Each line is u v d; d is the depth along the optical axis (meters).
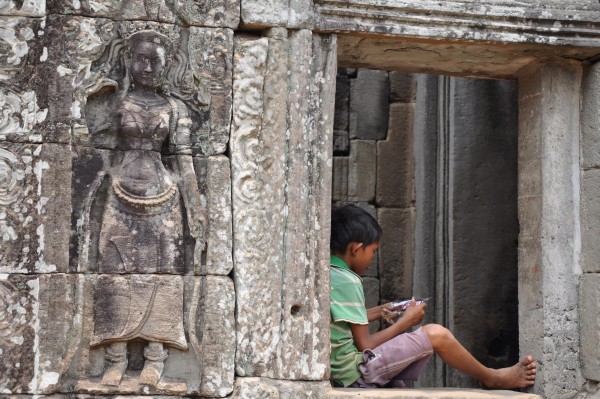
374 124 9.55
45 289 5.87
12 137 5.93
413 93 9.56
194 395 6.04
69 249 5.96
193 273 6.13
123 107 6.10
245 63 6.27
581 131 6.95
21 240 5.89
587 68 6.98
